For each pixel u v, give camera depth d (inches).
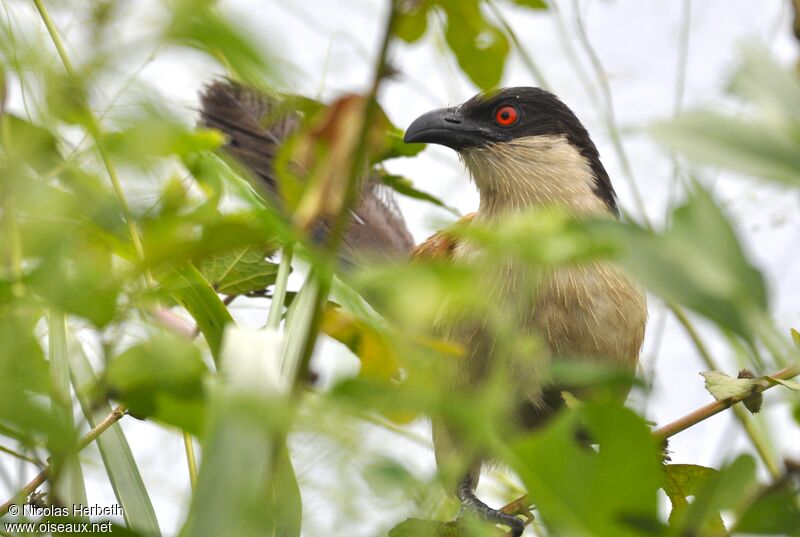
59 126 73.7
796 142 68.7
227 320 144.3
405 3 90.1
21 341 72.8
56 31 70.6
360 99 115.3
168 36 62.7
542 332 278.1
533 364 177.5
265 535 74.8
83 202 76.9
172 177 80.0
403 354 82.7
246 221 83.0
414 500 70.2
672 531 79.7
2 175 74.5
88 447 117.5
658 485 76.1
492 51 190.7
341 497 68.0
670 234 71.5
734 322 70.1
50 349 95.9
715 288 69.7
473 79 193.5
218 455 74.5
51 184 77.5
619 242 71.7
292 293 197.0
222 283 193.0
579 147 344.8
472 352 247.3
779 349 73.4
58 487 106.8
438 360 85.0
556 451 76.5
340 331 124.3
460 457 76.6
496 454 76.7
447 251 279.6
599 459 76.6
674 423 169.2
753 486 83.5
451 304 76.3
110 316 77.2
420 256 286.4
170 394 80.9
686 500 149.8
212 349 145.1
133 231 81.6
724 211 72.3
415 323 72.1
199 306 144.6
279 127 209.3
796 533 81.9
